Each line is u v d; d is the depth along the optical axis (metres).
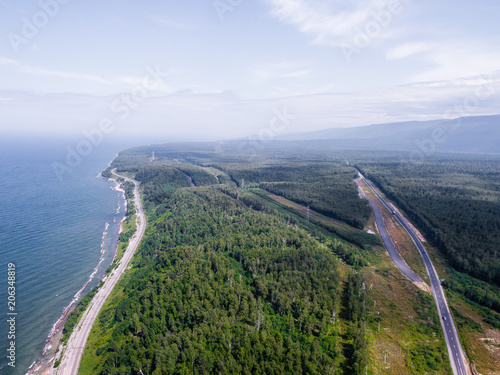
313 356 80.31
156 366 78.62
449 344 92.75
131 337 96.00
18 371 94.88
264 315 97.44
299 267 121.25
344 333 95.00
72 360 95.75
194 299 100.69
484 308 110.81
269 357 80.44
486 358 87.44
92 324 113.06
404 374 80.88
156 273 126.69
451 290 123.56
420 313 107.50
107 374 83.62
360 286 118.62
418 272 138.25
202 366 77.25
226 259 127.81
